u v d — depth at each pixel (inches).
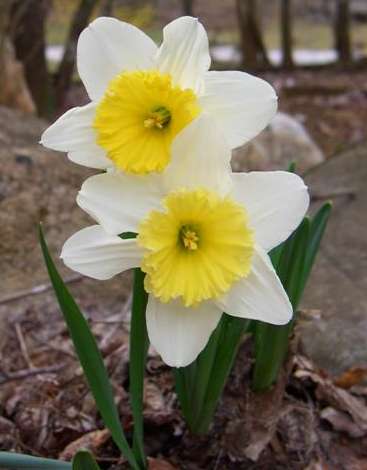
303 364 21.1
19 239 32.7
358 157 41.1
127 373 21.8
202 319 13.8
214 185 13.3
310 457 19.0
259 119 13.2
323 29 158.1
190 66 13.2
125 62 13.5
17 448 20.2
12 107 53.2
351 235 32.6
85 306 28.7
